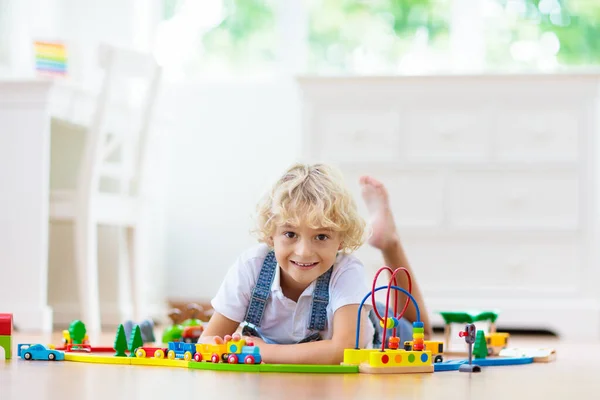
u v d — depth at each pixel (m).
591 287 3.59
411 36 4.52
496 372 1.72
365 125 3.65
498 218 3.63
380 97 3.65
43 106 3.23
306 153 3.66
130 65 3.27
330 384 1.38
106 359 1.75
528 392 1.36
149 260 4.15
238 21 4.62
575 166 3.62
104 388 1.32
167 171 4.49
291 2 4.59
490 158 3.63
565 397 1.31
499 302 3.61
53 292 3.77
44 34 4.23
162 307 4.34
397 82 3.63
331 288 1.77
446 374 1.62
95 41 4.29
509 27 4.46
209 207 4.52
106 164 3.67
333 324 1.75
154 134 4.06
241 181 4.50
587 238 3.60
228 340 1.65
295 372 1.56
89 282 3.19
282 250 1.71
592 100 3.61
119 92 3.93
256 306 1.80
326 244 1.70
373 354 1.57
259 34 4.63
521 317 3.58
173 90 4.54
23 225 3.22
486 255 3.64
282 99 4.49
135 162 3.50
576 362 2.08
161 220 4.35
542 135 3.62
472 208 3.64
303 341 1.81
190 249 4.52
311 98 3.67
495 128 3.63
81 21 4.31
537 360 2.07
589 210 3.61
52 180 3.79
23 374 1.53
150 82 3.43
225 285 1.84
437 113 3.65
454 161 3.64
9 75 4.02
